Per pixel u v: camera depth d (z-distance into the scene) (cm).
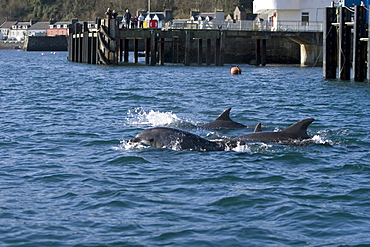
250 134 1855
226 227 1092
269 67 6881
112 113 2594
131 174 1462
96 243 1015
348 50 4369
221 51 6950
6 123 2292
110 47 6912
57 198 1265
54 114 2566
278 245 1010
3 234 1053
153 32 6856
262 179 1426
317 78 4888
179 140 1742
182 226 1097
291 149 1745
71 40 8669
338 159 1645
